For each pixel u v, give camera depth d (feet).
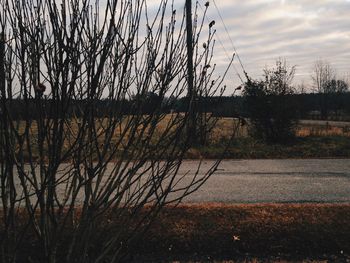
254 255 16.96
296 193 26.96
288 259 16.67
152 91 7.98
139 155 8.23
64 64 6.68
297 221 18.53
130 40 7.55
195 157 44.60
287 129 58.80
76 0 7.05
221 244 17.33
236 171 36.52
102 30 7.11
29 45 6.99
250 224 18.28
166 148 8.13
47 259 7.49
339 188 28.76
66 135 8.11
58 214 7.98
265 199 25.07
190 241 17.31
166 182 30.71
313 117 169.07
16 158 7.68
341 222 18.54
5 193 7.45
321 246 17.38
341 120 155.84
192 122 7.97
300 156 47.75
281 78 60.34
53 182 7.20
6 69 6.96
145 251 16.88
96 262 8.28
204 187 28.91
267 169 37.76
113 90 7.79
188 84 8.04
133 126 8.08
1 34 6.68
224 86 8.27
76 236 7.90
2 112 6.94
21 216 12.62
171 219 18.38
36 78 7.06
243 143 55.21
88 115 7.58
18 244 7.31
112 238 8.50
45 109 7.20
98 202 7.93
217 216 19.01
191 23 8.02
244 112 61.26
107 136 7.80
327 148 51.31
